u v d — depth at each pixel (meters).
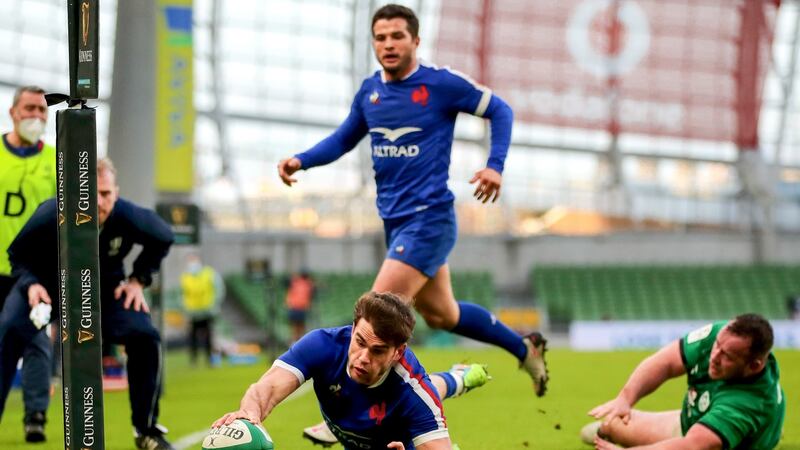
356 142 22.14
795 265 113.06
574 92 120.75
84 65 13.39
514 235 112.50
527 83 119.81
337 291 99.94
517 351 22.66
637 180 124.69
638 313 107.12
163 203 38.78
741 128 120.88
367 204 111.12
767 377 17.73
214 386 41.97
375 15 21.20
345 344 14.05
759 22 119.62
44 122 23.16
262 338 94.81
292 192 112.62
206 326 61.22
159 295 38.66
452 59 117.50
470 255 111.62
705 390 18.16
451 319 22.20
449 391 17.11
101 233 19.81
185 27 46.62
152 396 20.22
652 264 113.44
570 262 113.19
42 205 19.64
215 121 110.81
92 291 13.47
